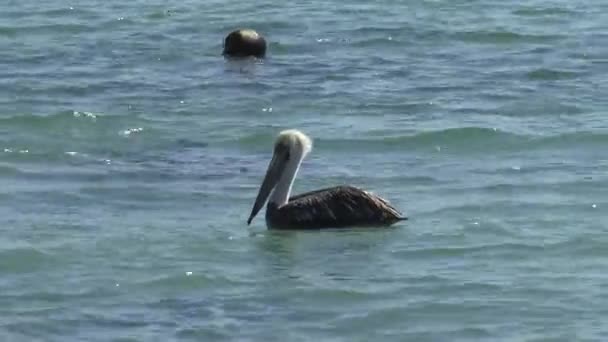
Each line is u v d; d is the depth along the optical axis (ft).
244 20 99.30
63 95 77.46
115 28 96.53
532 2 104.17
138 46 91.09
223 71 84.17
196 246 52.13
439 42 92.07
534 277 49.01
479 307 46.42
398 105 75.15
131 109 73.97
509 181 60.59
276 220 54.75
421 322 45.39
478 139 67.56
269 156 65.82
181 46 91.25
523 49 89.71
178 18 100.07
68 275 49.24
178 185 60.39
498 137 67.72
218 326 44.93
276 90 78.84
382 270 49.70
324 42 92.38
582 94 77.30
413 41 92.38
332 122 71.56
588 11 101.09
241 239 53.11
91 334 44.34
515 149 66.18
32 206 57.06
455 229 53.93
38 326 44.96
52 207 56.95
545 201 57.36
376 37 93.56
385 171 62.64
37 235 53.11
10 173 61.98
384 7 103.24
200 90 78.95
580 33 94.02
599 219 55.06
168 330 44.65
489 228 54.03
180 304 46.80
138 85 80.18
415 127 69.62
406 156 65.26
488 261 50.62
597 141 67.10
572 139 67.31
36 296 47.34
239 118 72.84
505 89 78.64
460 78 81.71
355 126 70.33
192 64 86.22
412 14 100.53
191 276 49.03
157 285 48.34
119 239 52.75
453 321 45.42
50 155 65.16
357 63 86.17
